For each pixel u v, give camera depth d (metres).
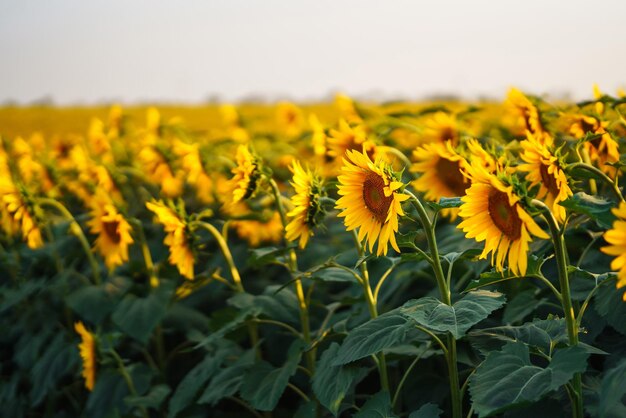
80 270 6.64
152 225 6.38
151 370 5.10
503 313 4.11
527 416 2.96
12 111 21.16
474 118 5.16
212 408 5.14
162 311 4.96
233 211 5.35
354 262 4.70
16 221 5.66
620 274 2.12
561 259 2.59
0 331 6.91
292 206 4.26
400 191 2.77
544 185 2.93
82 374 5.44
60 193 7.29
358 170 2.93
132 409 5.07
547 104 4.27
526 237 2.38
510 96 4.17
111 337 4.95
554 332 2.92
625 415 2.78
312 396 4.07
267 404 3.75
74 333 6.11
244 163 3.90
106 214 5.21
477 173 2.52
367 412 3.28
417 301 2.84
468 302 2.73
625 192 3.86
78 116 19.83
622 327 3.18
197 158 5.23
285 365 3.94
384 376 3.54
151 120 6.98
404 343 3.82
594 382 3.11
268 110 17.78
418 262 4.48
